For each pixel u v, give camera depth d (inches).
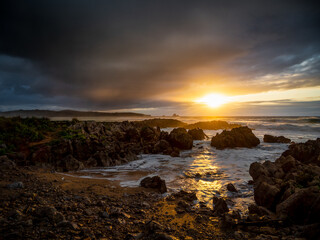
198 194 407.2
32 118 913.5
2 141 602.9
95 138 821.2
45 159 591.5
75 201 307.9
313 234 208.4
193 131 1450.5
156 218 281.6
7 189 308.2
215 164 697.6
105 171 601.0
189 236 229.0
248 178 519.2
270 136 1216.2
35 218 220.8
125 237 211.9
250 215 274.1
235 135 1101.7
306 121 2516.0
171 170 617.0
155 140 1133.1
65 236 196.2
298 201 268.2
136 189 430.3
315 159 579.8
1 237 180.5
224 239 224.5
